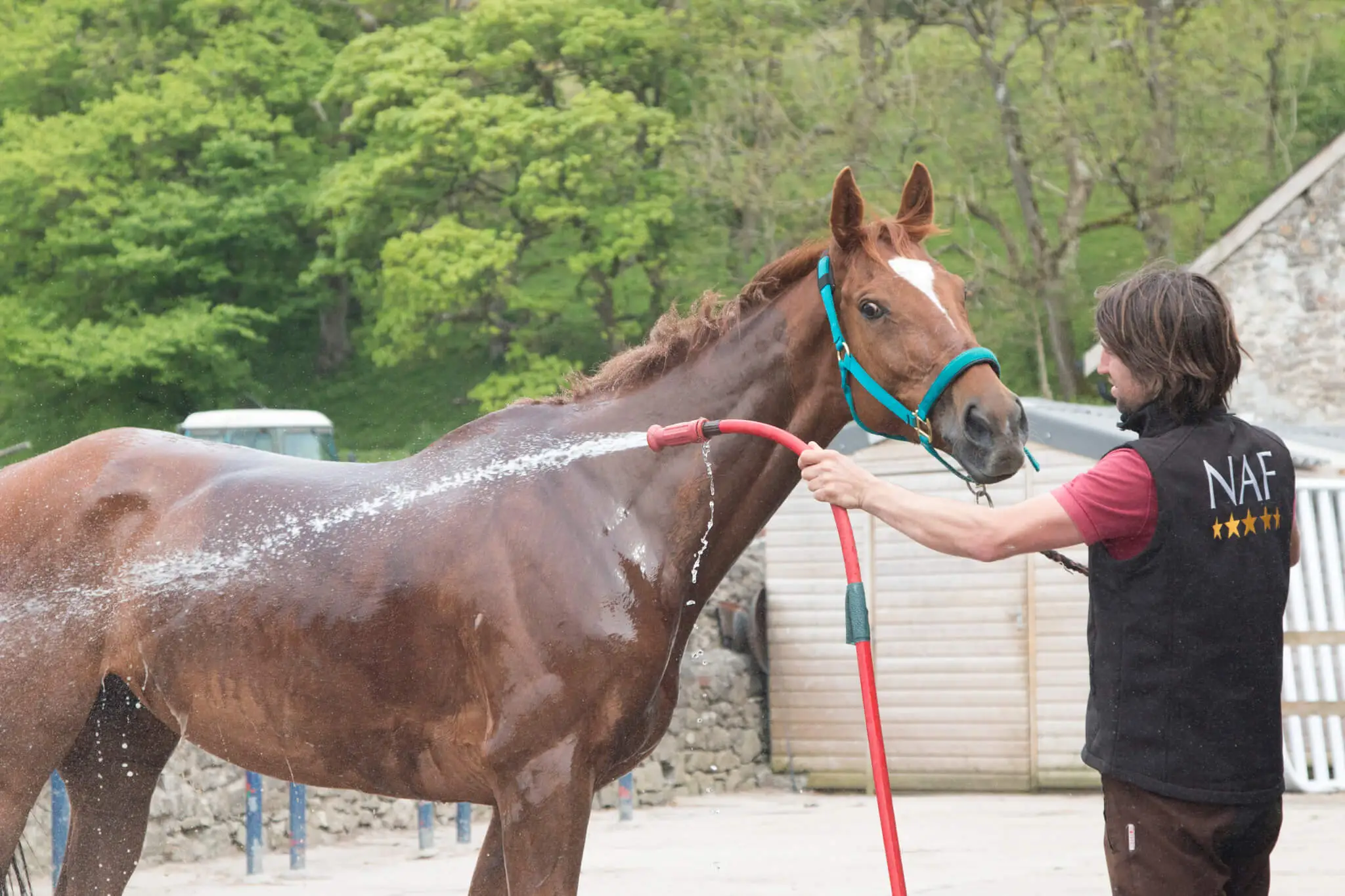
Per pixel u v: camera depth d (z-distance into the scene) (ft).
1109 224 82.12
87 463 12.51
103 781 13.06
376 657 11.16
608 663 10.70
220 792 25.90
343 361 107.96
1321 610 34.04
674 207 83.66
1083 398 83.20
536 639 10.70
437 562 11.12
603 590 10.82
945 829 28.86
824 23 82.48
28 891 13.29
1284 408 54.65
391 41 88.43
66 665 12.04
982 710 35.81
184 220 93.15
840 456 9.73
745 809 33.27
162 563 11.91
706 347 11.70
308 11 107.55
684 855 25.89
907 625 36.81
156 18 102.94
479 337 99.91
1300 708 33.58
